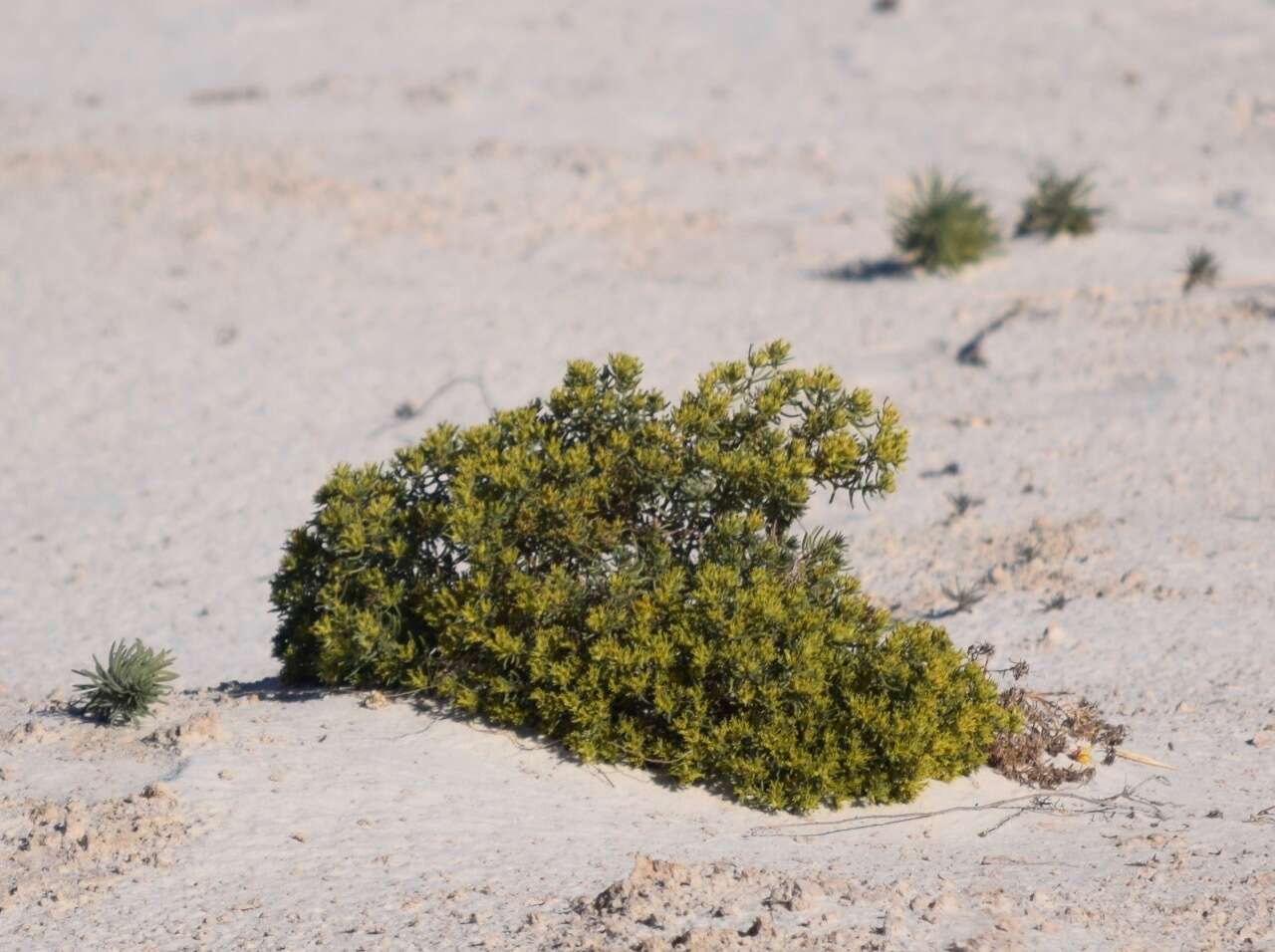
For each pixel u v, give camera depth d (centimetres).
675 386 2867
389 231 4019
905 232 3541
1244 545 2002
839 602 1257
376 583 1272
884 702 1174
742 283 3556
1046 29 5734
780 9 6231
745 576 1248
